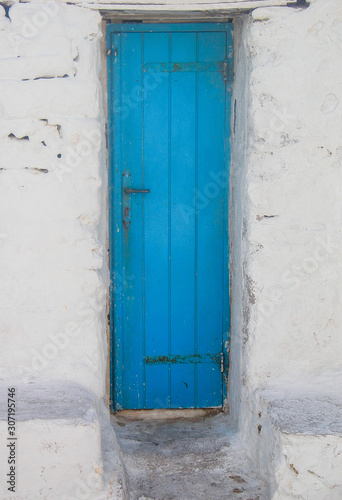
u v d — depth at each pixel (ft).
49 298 9.79
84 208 9.75
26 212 9.60
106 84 11.20
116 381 11.93
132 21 11.12
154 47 11.20
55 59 9.37
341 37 9.59
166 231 11.64
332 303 10.18
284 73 9.62
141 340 11.89
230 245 11.71
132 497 9.55
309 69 9.65
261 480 9.77
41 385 9.82
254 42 9.71
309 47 9.62
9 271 9.66
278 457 8.87
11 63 9.32
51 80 9.41
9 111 9.38
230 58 11.25
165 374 12.02
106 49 11.14
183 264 11.75
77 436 8.72
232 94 11.35
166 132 11.40
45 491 8.83
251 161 10.01
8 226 9.58
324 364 10.32
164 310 11.84
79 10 9.52
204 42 11.22
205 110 11.39
